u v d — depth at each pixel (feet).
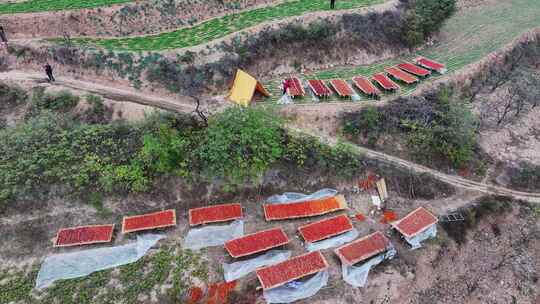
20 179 101.96
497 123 143.64
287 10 167.53
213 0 170.50
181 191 107.24
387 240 101.30
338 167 114.52
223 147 105.70
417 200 116.26
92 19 155.94
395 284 96.94
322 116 130.93
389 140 128.06
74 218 100.99
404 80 145.79
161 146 105.09
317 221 106.42
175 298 87.81
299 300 89.56
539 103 153.89
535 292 108.99
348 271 94.48
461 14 203.82
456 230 110.01
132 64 139.03
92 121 126.52
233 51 145.48
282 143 115.55
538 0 219.41
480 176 126.11
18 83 136.15
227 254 96.48
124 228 97.60
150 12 161.48
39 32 152.35
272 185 111.34
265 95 136.87
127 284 89.45
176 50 141.49
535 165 130.72
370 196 114.62
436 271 103.65
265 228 103.65
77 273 90.99
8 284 88.33
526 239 117.19
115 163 107.24
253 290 89.71
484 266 110.32
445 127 124.98
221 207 104.12
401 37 167.63
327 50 156.76
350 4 172.76
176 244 98.37
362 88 139.95
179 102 133.80
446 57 166.91
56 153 107.14
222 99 135.23
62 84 136.77
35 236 97.19
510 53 172.55
